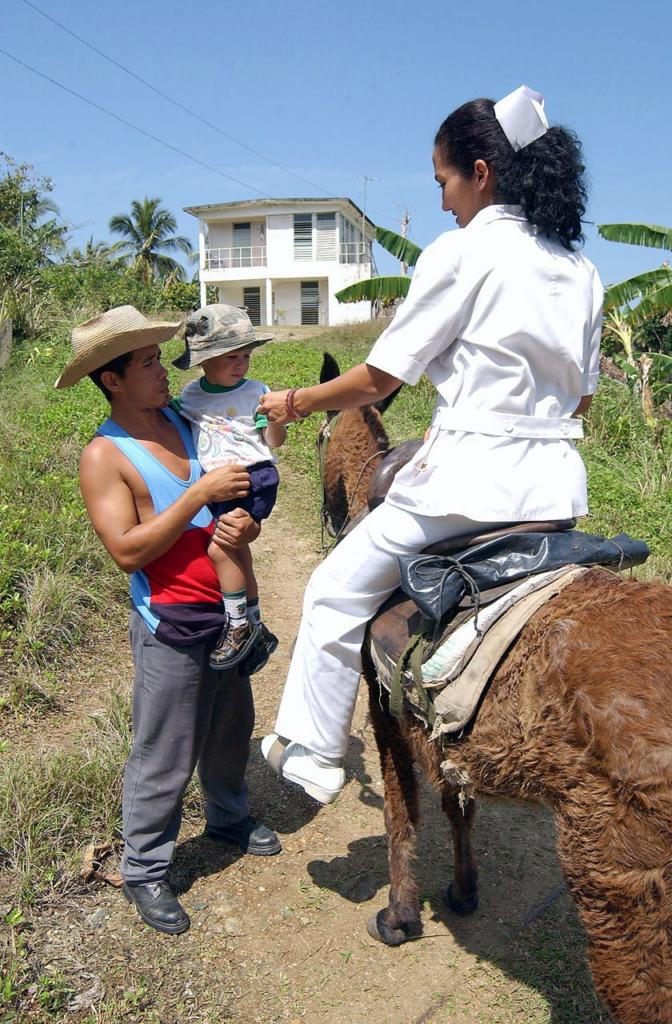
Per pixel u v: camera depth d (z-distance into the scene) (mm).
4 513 6090
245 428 3016
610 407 10836
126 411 2955
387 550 2531
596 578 2240
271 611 6082
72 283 18656
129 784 3172
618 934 1971
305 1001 2908
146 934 3137
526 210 2344
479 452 2320
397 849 3104
